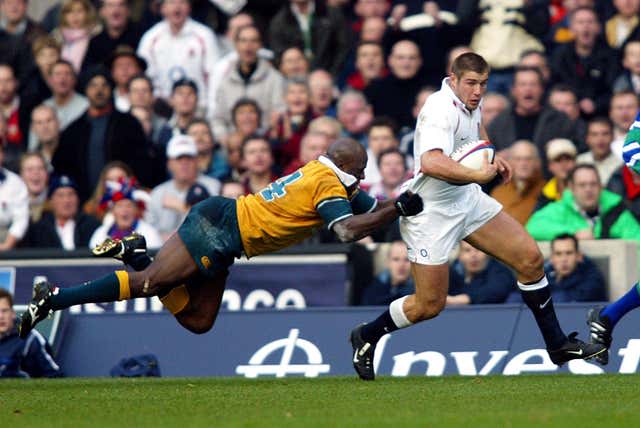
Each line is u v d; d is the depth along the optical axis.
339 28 51.59
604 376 30.81
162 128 49.62
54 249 41.50
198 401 25.47
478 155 27.66
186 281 28.77
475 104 28.09
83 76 50.72
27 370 35.91
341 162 28.12
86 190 48.62
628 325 34.12
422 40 49.69
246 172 45.88
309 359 35.53
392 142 45.53
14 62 52.88
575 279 37.88
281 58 51.00
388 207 27.36
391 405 24.08
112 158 48.34
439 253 28.78
